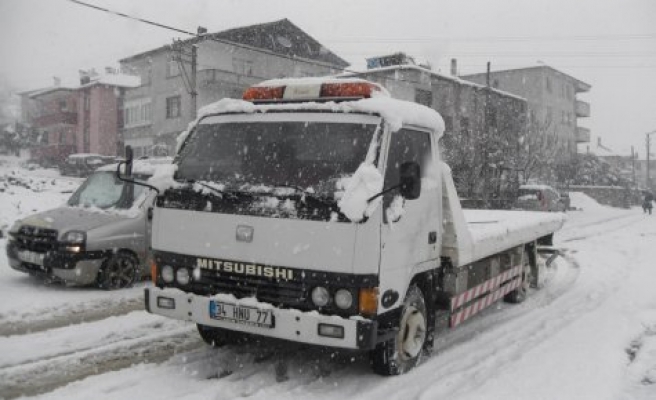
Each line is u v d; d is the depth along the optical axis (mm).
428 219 6086
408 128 5848
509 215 11328
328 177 5211
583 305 9586
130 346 6672
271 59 42406
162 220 5715
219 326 5320
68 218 9477
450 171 6633
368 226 4938
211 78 39062
